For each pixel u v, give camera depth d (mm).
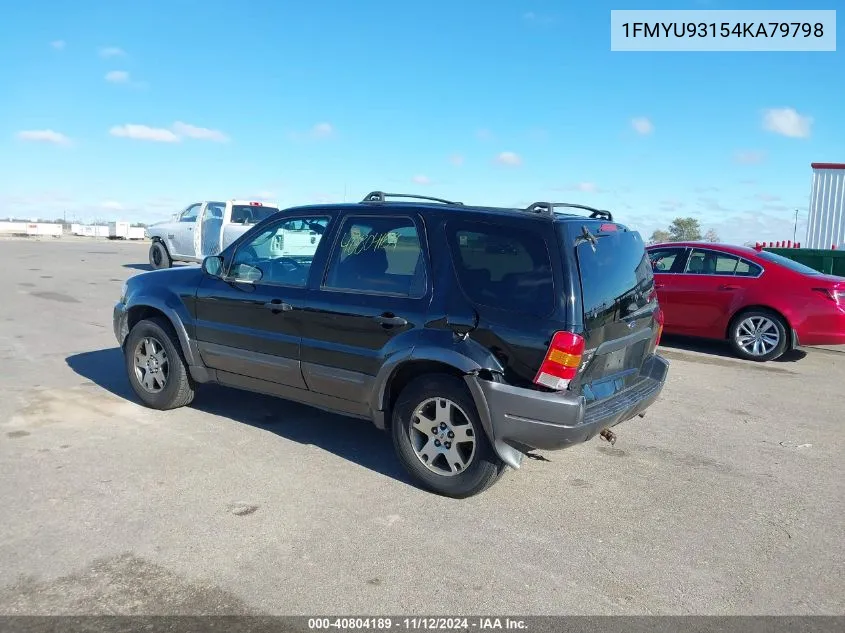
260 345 5113
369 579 3309
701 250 9750
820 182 19562
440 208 4457
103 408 5965
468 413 4137
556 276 3912
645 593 3275
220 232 17578
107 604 3039
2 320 10602
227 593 3152
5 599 3051
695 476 4836
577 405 3816
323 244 4891
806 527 4059
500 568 3459
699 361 9102
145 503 4070
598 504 4293
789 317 8867
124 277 17422
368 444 5254
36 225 49594
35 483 4312
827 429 6098
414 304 4324
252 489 4328
